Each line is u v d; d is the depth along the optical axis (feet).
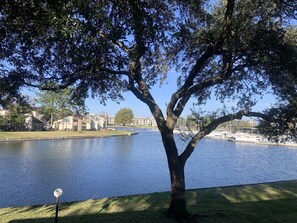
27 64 24.97
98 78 30.60
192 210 29.84
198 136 27.78
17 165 101.45
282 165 113.19
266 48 24.39
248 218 27.45
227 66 27.12
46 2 13.73
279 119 26.22
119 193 60.59
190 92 27.50
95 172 87.20
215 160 123.03
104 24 15.89
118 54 23.41
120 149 167.12
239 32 24.21
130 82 27.84
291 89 26.11
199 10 24.88
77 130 365.40
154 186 67.31
